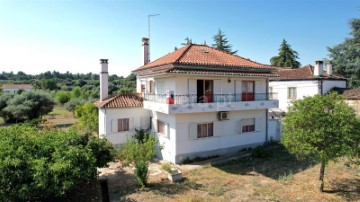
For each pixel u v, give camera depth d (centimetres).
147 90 2222
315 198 1130
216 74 1780
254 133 2122
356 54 3606
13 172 979
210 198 1162
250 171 1538
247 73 1959
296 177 1400
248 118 2088
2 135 1205
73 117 4741
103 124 2047
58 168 995
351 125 1072
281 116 2591
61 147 1146
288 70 3366
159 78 1967
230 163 1711
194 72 1692
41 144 1161
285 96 3111
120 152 1656
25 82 13125
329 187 1248
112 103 2045
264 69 2094
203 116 1848
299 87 2952
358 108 2469
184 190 1265
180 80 1759
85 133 1367
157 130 2012
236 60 2167
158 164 1775
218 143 1925
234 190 1253
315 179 1353
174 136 1745
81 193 1276
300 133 1106
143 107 2128
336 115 1097
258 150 1834
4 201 969
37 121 3191
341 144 1056
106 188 1349
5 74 16938
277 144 2184
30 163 1020
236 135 2022
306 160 1700
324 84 2781
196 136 1822
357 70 3441
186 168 1639
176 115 1733
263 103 2041
